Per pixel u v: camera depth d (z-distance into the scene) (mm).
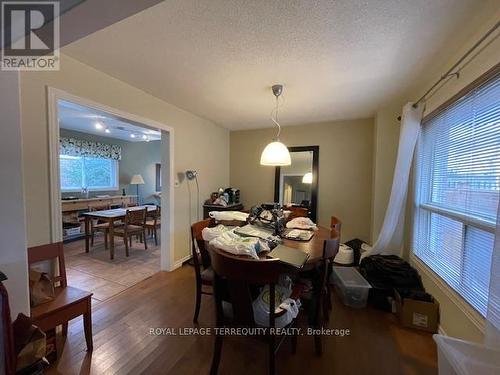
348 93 2455
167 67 1924
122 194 6098
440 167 1933
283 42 1545
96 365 1458
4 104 1145
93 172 5598
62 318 1438
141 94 2434
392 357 1570
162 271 2947
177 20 1333
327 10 1240
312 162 3709
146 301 2225
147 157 6629
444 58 1721
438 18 1290
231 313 1360
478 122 1417
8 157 1165
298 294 1508
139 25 1376
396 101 2695
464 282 1525
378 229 2967
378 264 2350
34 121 1614
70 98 1801
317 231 2180
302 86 2279
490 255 1291
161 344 1655
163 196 2953
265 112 3184
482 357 972
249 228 2029
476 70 1355
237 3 1193
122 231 3695
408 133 2283
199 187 3514
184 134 3141
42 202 1667
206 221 2145
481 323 1291
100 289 2453
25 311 1233
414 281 2154
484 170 1354
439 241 1913
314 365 1494
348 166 3529
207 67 1913
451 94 1644
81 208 4707
